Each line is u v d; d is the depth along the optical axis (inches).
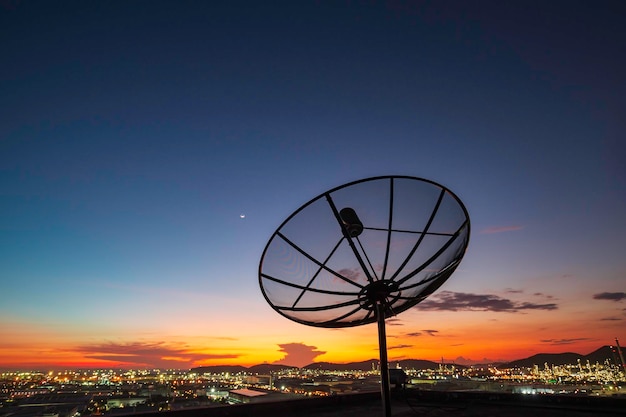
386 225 267.0
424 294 268.4
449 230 255.9
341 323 292.8
